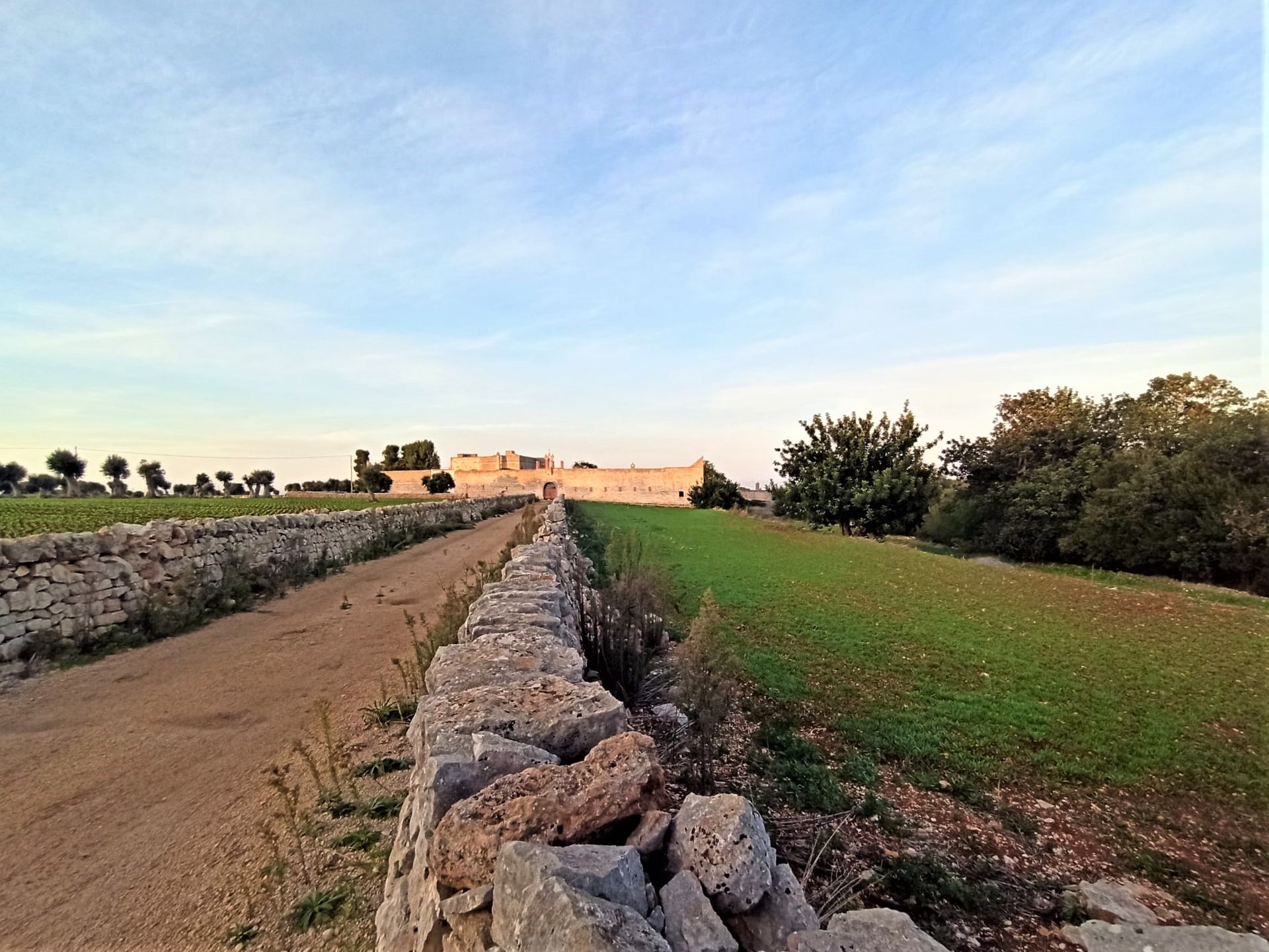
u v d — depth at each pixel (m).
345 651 8.95
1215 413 24.12
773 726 6.35
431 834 2.64
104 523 23.39
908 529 35.34
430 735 3.10
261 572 14.05
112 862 4.01
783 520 45.41
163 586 11.07
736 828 2.27
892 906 3.55
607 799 2.45
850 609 12.77
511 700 3.48
